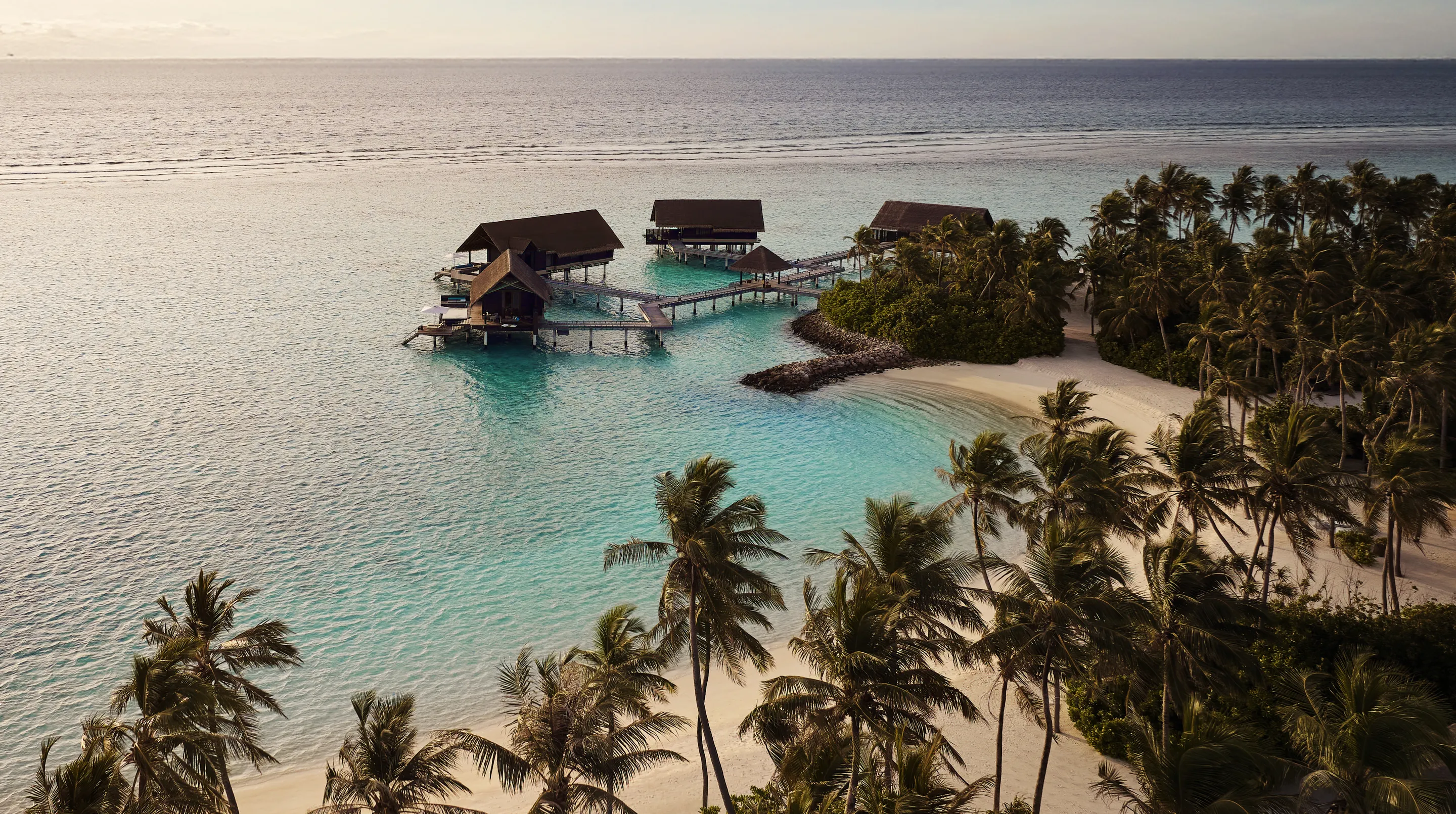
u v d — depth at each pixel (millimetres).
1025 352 75875
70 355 74250
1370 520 38719
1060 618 26469
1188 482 36250
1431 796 20938
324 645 39469
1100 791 27219
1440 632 34969
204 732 23672
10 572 43688
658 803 31047
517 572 45656
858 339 81312
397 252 113688
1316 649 34969
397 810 22734
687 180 175750
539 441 61250
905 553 28531
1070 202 156250
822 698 26016
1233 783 21938
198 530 48188
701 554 27438
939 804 21828
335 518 50062
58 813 19859
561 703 24484
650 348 82250
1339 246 66750
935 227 96438
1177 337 72188
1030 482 36125
